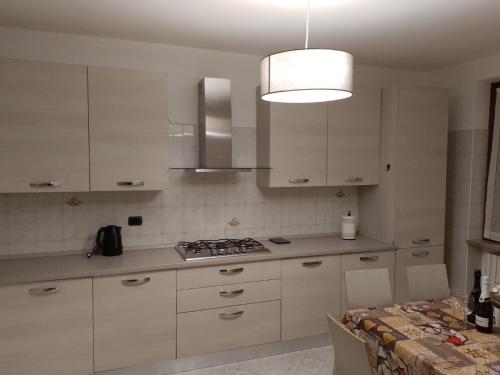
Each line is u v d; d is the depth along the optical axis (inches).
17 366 99.0
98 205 124.7
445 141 144.2
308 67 65.9
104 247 119.5
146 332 109.7
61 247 121.4
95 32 115.7
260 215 144.5
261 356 124.6
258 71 139.8
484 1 91.3
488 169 146.1
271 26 108.8
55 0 91.9
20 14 101.4
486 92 144.7
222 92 126.3
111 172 111.7
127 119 112.3
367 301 97.4
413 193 140.6
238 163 139.6
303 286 126.7
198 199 135.6
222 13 99.3
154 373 112.5
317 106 135.2
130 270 106.3
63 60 117.6
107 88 110.0
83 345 104.0
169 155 130.6
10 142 102.2
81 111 107.9
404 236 139.8
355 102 140.2
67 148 107.2
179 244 130.0
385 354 75.7
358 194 158.9
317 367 119.0
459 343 71.6
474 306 81.1
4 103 101.3
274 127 130.3
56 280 100.7
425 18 102.2
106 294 105.3
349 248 132.3
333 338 74.7
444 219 145.6
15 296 97.9
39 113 104.3
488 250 140.8
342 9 96.0
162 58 127.5
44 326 100.5
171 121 130.0
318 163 136.3
